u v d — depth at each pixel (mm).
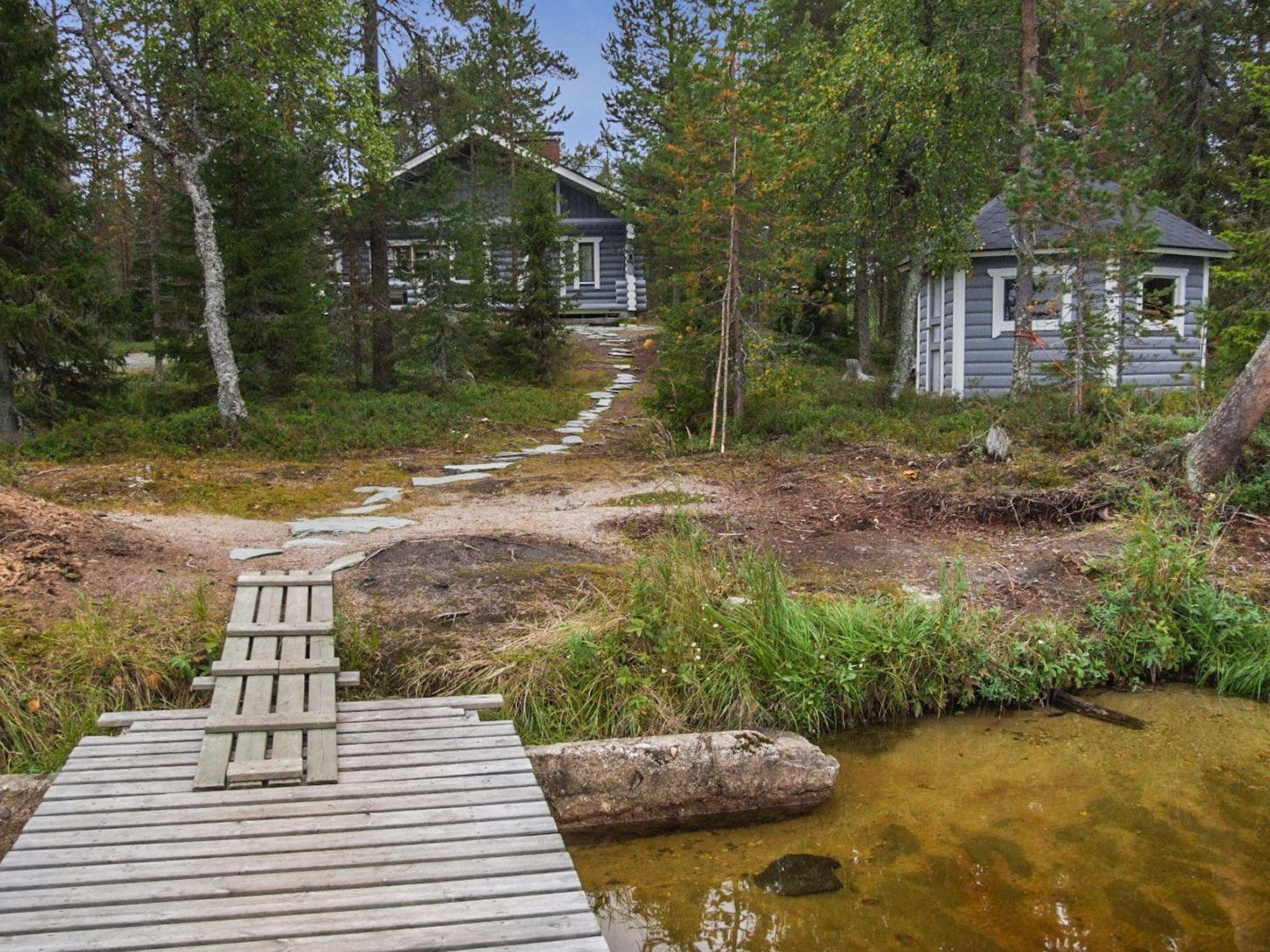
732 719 5129
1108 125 10406
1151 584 6398
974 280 16719
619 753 4539
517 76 27422
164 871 3002
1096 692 5930
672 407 12688
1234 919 3537
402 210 16328
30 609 5383
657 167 12906
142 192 25391
